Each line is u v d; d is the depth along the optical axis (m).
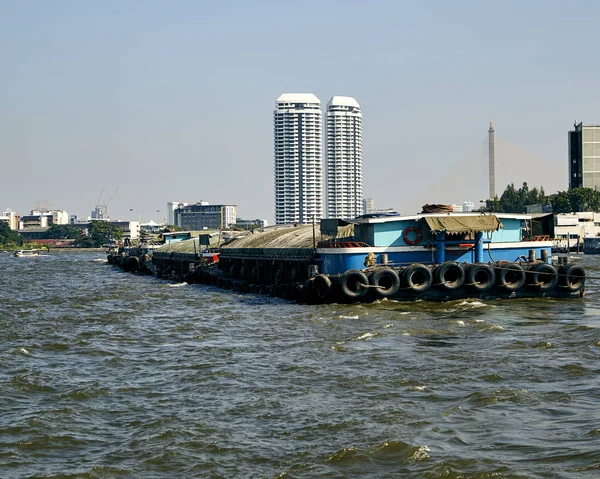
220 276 94.56
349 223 65.88
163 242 159.75
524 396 32.06
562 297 63.34
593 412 29.88
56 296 85.88
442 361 39.06
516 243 65.56
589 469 24.27
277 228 106.75
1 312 68.75
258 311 62.22
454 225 61.84
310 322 53.47
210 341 48.00
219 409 31.64
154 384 36.41
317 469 24.92
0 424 30.34
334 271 62.44
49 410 31.97
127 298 80.06
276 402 32.38
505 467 24.52
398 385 34.53
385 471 24.70
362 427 28.77
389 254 62.28
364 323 51.62
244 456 26.22
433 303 59.75
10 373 39.62
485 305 58.38
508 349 41.84
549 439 27.02
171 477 24.64
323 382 35.53
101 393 34.78
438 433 27.89
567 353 40.59
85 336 51.66
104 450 27.23
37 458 26.64
